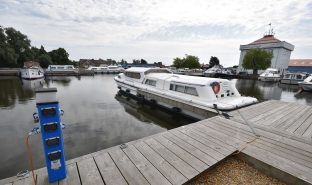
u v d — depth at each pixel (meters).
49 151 2.34
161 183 2.48
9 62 41.09
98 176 2.58
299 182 2.57
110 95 15.25
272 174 2.87
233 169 3.05
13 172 4.61
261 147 3.53
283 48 38.59
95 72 42.28
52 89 2.27
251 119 5.57
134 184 2.45
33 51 51.88
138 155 3.18
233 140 3.87
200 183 2.67
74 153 5.62
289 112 6.44
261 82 27.11
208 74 35.34
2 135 6.79
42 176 2.55
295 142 3.78
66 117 9.11
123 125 8.20
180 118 8.78
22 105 11.54
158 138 3.93
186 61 50.91
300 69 45.09
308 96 16.03
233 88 8.47
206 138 3.96
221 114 6.17
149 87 11.05
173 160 3.05
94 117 9.23
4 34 44.19
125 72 14.68
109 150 3.32
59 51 64.81
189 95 8.30
